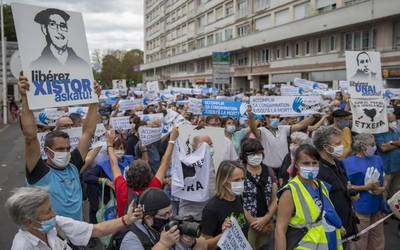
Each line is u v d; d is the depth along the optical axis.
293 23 35.94
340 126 7.18
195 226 3.17
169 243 3.01
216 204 4.09
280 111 9.18
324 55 33.16
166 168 4.79
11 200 2.85
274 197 5.04
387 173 7.86
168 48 91.69
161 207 3.16
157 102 15.15
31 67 3.77
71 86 4.05
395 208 5.02
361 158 5.45
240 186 4.03
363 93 7.71
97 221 5.53
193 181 5.04
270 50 43.12
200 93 21.78
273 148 7.35
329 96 14.90
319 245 3.76
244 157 5.04
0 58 31.80
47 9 3.91
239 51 50.22
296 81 16.59
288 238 3.85
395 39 26.42
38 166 3.69
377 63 7.86
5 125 28.89
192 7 72.31
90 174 5.73
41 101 3.80
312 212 3.80
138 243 3.09
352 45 30.62
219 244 3.75
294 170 4.16
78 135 6.27
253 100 9.06
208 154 5.13
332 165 4.62
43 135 6.05
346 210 4.48
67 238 3.21
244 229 4.20
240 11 51.38
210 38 63.78
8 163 14.40
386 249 6.38
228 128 7.93
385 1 25.20
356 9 27.86
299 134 6.20
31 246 2.87
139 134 7.47
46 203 2.89
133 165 4.07
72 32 4.09
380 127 7.71
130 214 3.23
